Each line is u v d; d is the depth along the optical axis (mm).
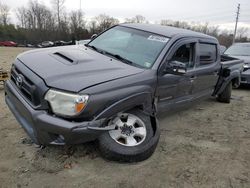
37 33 81938
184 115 6434
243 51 10867
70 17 83500
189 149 4719
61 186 3500
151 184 3678
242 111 7160
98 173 3801
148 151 4051
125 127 4062
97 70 4000
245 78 9719
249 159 4559
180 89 5098
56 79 3682
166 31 5227
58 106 3549
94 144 4363
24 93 3959
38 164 3881
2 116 5473
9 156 4027
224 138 5320
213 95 6941
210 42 6020
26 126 3875
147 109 4250
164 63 4562
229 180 3922
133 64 4520
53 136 3625
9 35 80500
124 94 3842
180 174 3953
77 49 4957
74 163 3967
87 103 3541
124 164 4035
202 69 5707
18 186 3436
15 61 4512
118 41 5188
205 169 4137
